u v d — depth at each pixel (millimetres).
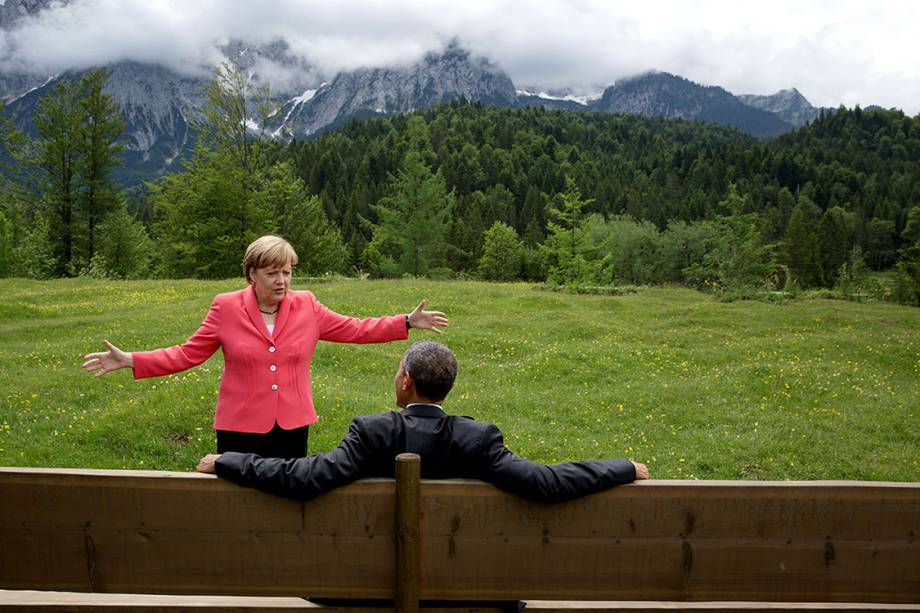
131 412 10789
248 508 2787
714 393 14234
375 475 3076
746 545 2811
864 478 9898
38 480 2738
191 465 9438
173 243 53750
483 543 2799
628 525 2807
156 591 2814
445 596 2820
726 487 2777
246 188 50781
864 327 23156
